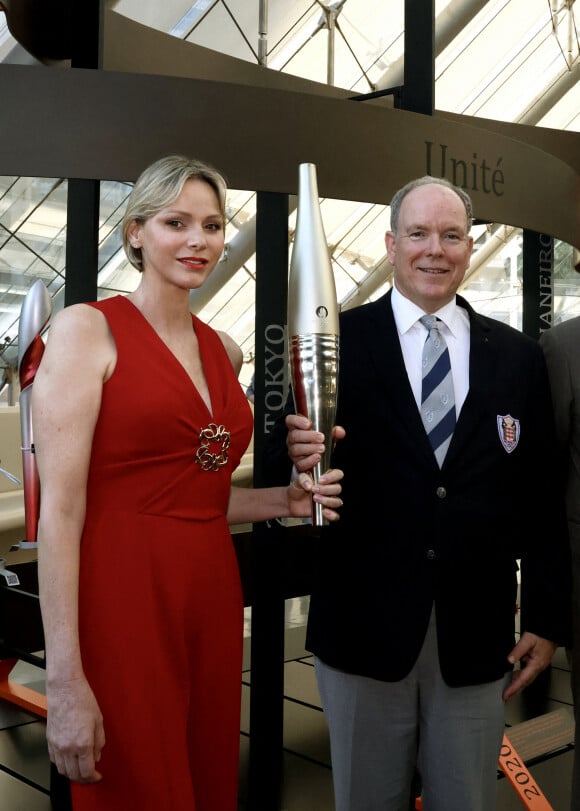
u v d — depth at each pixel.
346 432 1.79
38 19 4.28
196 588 1.45
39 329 2.73
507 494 1.81
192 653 1.47
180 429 1.44
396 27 8.75
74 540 1.36
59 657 1.31
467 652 1.73
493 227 13.23
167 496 1.44
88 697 1.32
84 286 3.01
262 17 7.67
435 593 1.72
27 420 2.74
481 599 1.76
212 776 1.51
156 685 1.40
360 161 3.20
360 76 9.05
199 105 2.95
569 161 8.16
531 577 1.86
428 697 1.76
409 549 1.73
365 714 1.76
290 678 4.41
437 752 1.76
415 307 1.84
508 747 3.04
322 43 8.48
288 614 5.92
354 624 1.75
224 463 1.52
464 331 1.88
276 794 3.05
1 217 9.34
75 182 2.98
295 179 3.07
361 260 12.11
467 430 1.76
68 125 2.86
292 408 1.88
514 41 10.00
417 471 1.75
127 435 1.41
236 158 2.99
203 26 7.49
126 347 1.42
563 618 1.83
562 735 3.46
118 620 1.38
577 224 4.34
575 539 2.19
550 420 1.88
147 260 1.50
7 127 2.84
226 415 1.53
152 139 2.91
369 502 1.76
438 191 1.80
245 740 3.56
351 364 1.81
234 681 1.53
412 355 1.85
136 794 1.38
